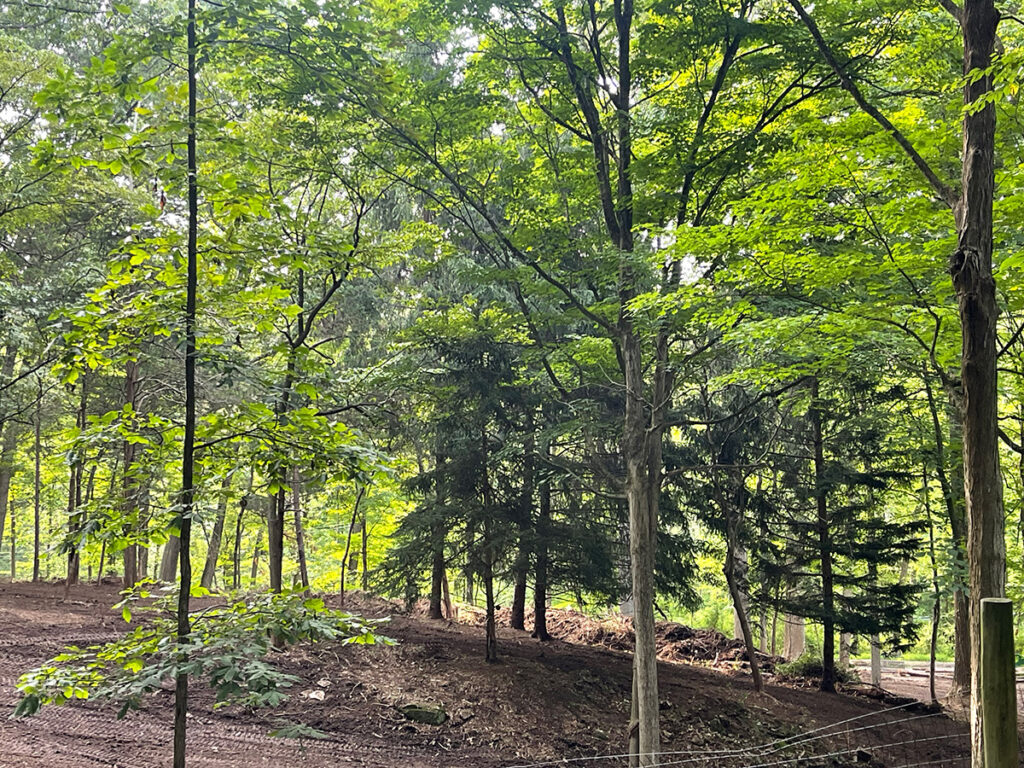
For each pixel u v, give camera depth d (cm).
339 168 1142
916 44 966
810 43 951
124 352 399
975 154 580
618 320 1130
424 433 1494
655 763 1017
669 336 1172
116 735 879
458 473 1392
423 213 1861
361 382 1123
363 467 393
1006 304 762
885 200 798
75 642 1180
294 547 2642
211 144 418
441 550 1384
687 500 1728
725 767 1163
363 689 1181
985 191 575
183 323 367
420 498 1675
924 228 756
